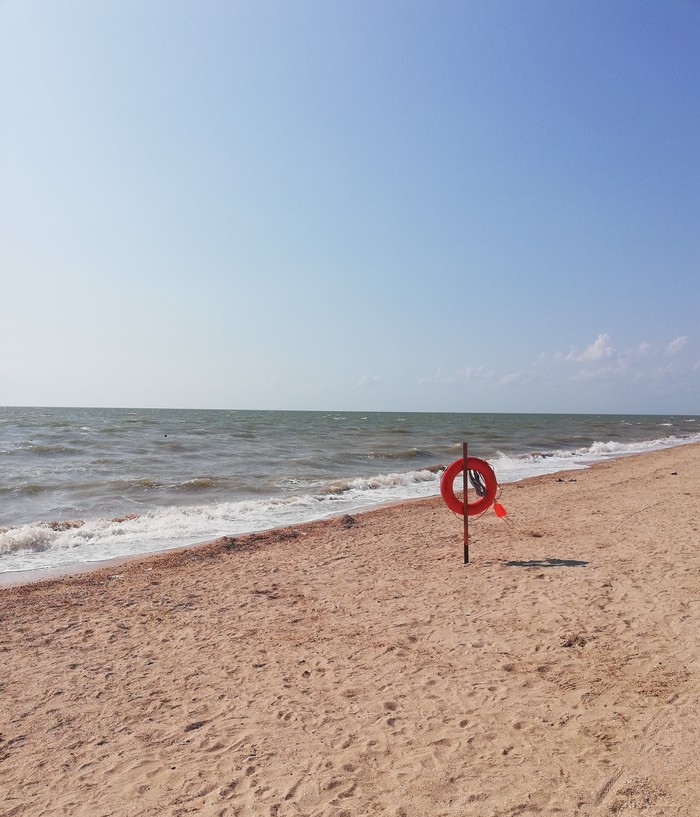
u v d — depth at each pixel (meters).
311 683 4.81
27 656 5.67
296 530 11.51
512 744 3.66
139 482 18.20
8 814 3.28
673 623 5.50
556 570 7.65
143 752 3.89
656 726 3.69
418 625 6.00
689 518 10.79
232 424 63.09
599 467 22.84
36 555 10.16
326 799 3.25
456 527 11.30
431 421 93.88
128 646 5.87
